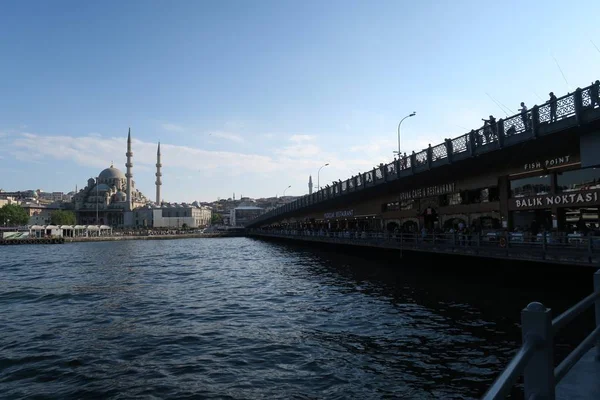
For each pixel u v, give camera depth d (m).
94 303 22.97
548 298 19.91
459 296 21.91
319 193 59.09
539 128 21.47
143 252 72.38
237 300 23.28
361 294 24.08
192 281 32.03
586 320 15.57
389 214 48.25
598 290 4.08
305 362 12.55
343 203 60.09
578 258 17.86
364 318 17.95
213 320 18.33
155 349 14.14
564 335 13.84
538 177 27.09
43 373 12.02
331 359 12.75
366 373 11.51
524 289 22.25
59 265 47.66
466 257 27.19
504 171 29.67
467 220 34.56
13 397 10.39
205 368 12.22
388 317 17.97
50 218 179.88
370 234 41.19
